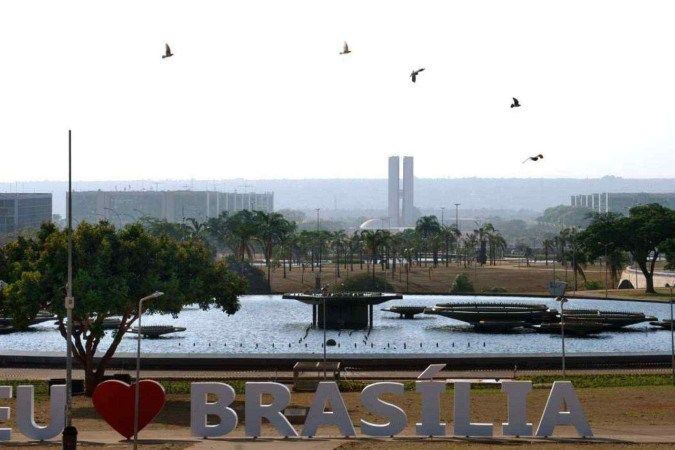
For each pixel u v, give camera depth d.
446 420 90.31
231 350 159.25
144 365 131.88
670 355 134.50
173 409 98.00
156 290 108.50
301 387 110.69
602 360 133.38
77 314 104.88
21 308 106.31
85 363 109.75
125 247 109.94
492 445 77.38
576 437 81.50
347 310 193.00
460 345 166.12
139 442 79.56
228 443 78.69
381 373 126.38
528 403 99.25
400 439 80.56
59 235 110.56
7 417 83.00
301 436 81.62
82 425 89.12
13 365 134.00
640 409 95.75
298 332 185.88
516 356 132.50
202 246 119.62
